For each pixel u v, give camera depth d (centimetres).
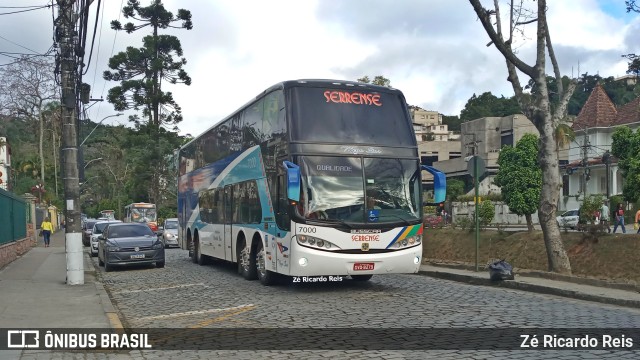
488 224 2145
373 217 1233
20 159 7344
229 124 1767
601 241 1516
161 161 5334
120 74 4991
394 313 1023
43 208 5069
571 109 8581
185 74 5047
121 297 1364
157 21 4962
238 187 1639
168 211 6212
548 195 1480
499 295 1255
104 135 8694
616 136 2383
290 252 1215
